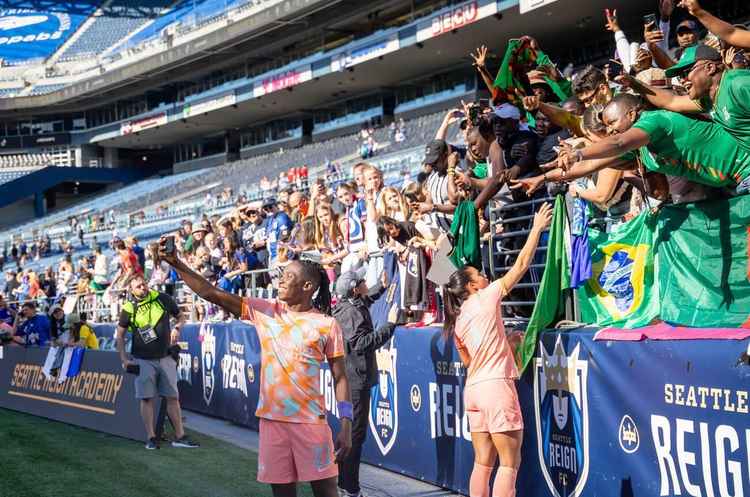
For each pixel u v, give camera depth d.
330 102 41.34
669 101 4.40
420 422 6.86
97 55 51.62
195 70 43.78
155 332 8.56
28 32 55.06
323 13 35.19
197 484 6.82
